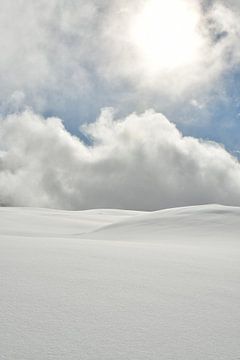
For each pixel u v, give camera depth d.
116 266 6.83
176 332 3.42
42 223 49.66
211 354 2.94
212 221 26.12
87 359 2.75
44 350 2.86
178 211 31.77
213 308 4.30
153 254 9.04
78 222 54.62
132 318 3.79
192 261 8.05
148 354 2.89
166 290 5.10
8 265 6.33
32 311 3.83
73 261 7.14
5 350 2.82
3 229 35.41
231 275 6.46
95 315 3.82
